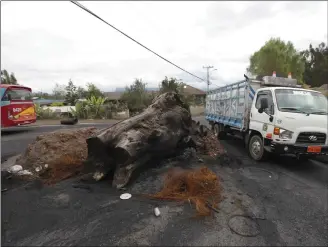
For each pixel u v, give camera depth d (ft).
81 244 8.13
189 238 8.57
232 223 9.68
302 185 14.40
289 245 8.37
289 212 10.86
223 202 11.60
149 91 84.07
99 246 8.03
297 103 18.53
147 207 10.77
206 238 8.59
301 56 84.84
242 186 13.97
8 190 12.39
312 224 9.87
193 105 106.93
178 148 19.53
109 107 69.10
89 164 14.35
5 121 31.91
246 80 22.39
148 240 8.39
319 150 16.57
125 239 8.42
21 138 29.32
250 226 9.50
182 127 19.02
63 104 82.33
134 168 13.71
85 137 18.63
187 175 13.44
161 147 16.25
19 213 10.11
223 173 16.34
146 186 13.20
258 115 20.12
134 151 13.14
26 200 11.31
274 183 14.64
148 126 15.24
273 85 22.98
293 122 16.80
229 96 27.43
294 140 16.79
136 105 71.31
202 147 21.94
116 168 13.75
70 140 17.48
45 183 13.48
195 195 12.01
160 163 17.62
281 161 19.81
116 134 13.66
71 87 83.76
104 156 14.12
